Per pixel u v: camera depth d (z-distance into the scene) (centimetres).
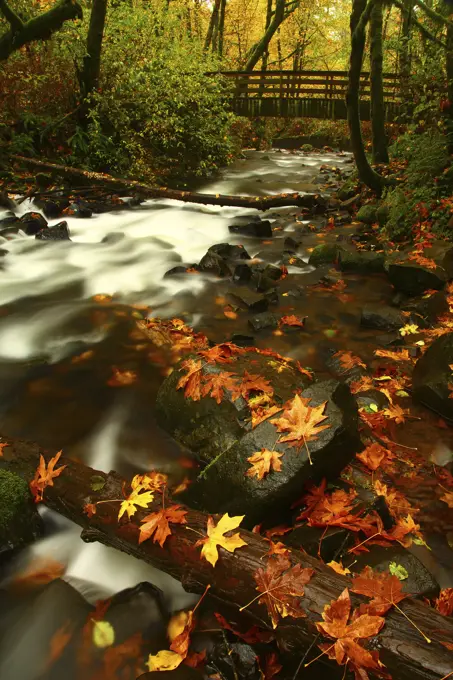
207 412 308
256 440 257
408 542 244
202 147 1258
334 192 1096
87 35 1009
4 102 1027
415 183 805
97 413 356
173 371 341
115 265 650
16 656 210
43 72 1054
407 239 716
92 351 438
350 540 226
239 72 1648
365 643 173
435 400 348
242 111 1658
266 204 853
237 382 310
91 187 909
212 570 208
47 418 350
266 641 202
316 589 189
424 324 480
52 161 988
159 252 700
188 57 1219
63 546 257
